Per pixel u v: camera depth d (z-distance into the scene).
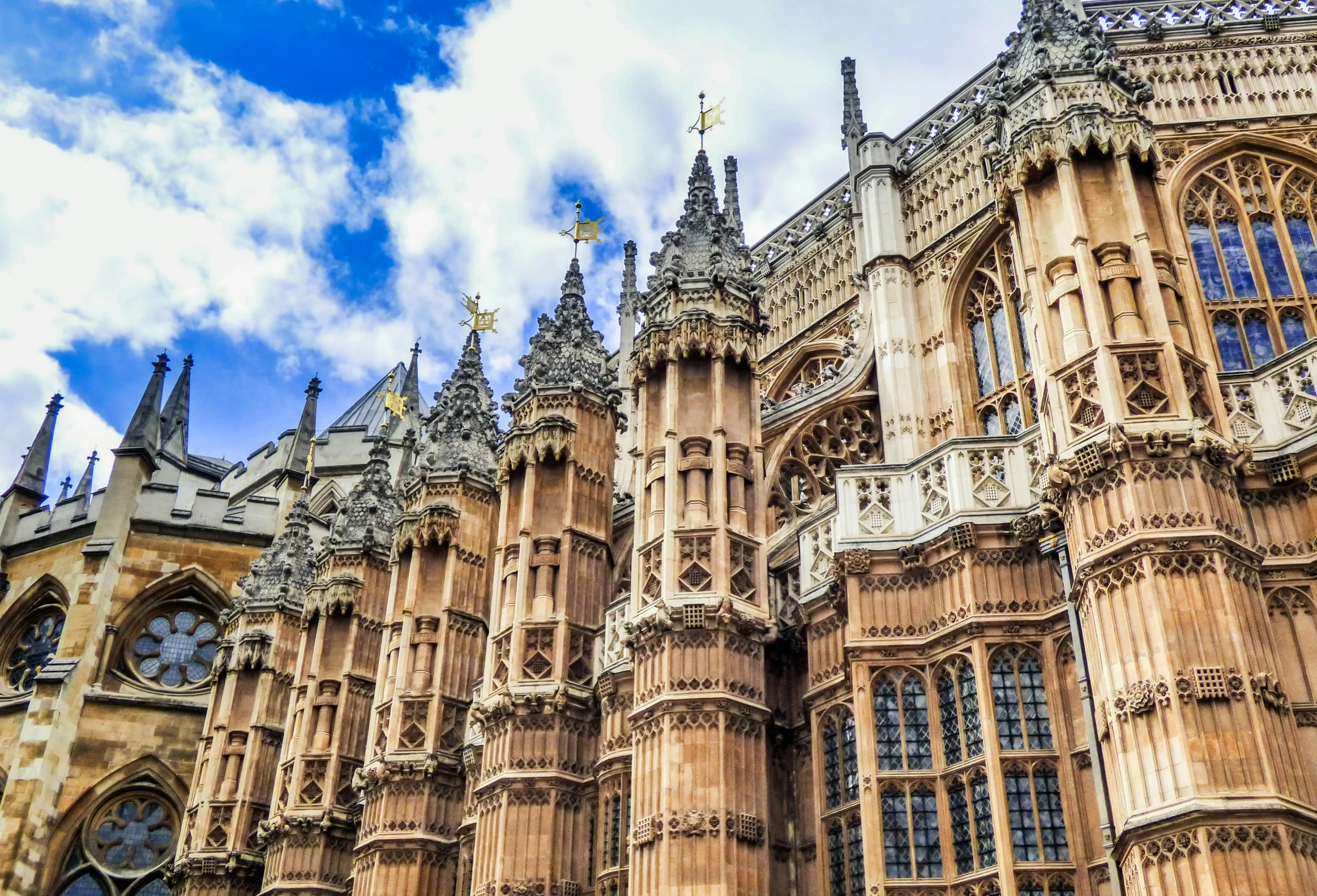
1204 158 27.64
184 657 50.53
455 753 30.42
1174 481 16.64
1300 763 15.30
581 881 24.95
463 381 36.84
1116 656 16.22
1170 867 14.64
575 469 28.83
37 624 52.44
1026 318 20.14
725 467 23.66
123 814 46.50
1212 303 26.27
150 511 52.41
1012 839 17.95
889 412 28.98
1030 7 22.23
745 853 20.55
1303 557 17.00
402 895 28.66
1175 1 29.91
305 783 34.41
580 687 26.48
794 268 35.47
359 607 36.72
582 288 32.59
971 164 30.39
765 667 22.73
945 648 19.80
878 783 19.36
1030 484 20.02
